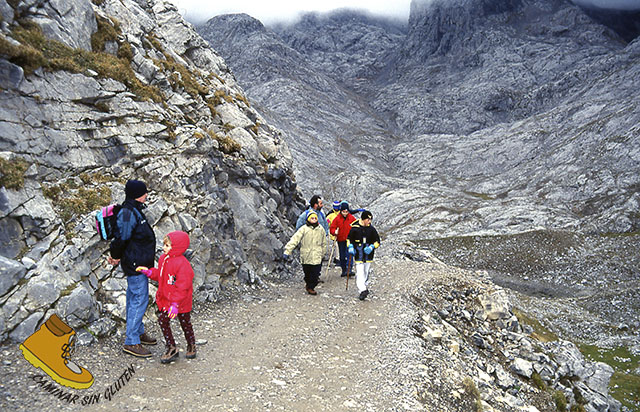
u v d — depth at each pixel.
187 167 11.95
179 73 15.70
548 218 114.56
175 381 6.23
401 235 122.81
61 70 9.59
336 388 6.77
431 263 18.75
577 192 138.00
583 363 14.02
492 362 11.12
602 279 76.38
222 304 10.39
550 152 174.88
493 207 132.50
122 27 14.16
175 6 20.95
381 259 18.69
